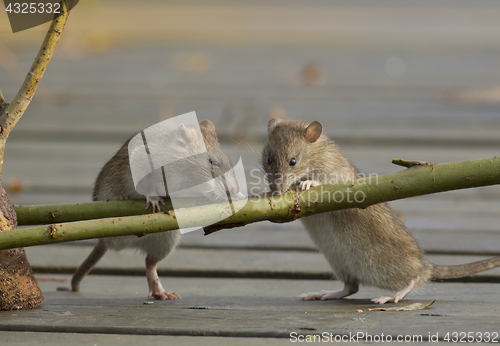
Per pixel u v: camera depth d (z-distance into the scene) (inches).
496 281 346.0
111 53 1196.5
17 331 235.1
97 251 319.9
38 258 391.5
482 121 779.4
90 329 235.8
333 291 327.9
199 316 256.1
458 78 993.5
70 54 1197.7
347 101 883.4
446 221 473.1
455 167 246.2
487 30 1352.1
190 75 1036.5
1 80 943.0
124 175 299.9
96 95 912.9
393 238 329.1
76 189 550.6
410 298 310.0
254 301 299.9
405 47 1227.2
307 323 241.9
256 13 1491.1
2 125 253.8
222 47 1227.9
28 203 500.7
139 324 240.4
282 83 984.3
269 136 402.6
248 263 375.9
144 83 981.8
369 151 669.3
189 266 368.2
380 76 1023.6
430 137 694.5
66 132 746.8
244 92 922.1
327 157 387.9
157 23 1370.6
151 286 308.0
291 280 353.4
